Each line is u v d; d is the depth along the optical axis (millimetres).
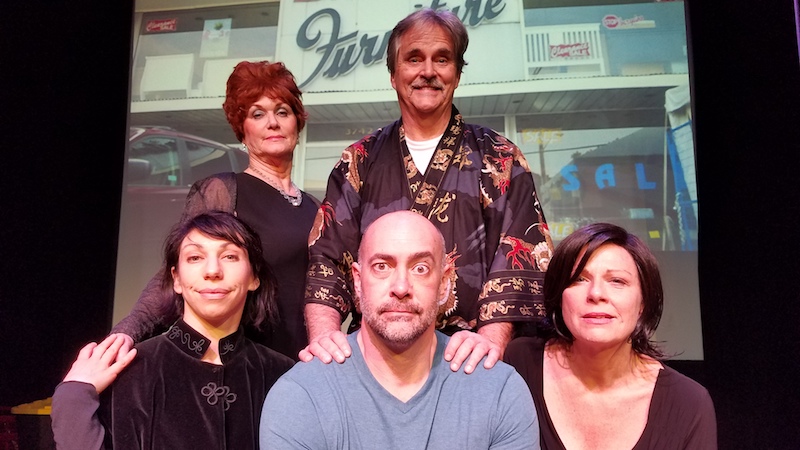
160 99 3262
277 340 1684
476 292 1517
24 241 2963
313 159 3172
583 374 1401
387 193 1579
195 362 1359
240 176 1805
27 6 2957
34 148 2984
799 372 2613
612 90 3064
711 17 2904
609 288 1322
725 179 2848
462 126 1651
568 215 3037
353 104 3174
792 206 2646
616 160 3035
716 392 2840
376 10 3205
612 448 1358
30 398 2955
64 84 3070
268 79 1816
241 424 1341
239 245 1401
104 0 3180
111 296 3145
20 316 2943
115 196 3221
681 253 2920
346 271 1566
